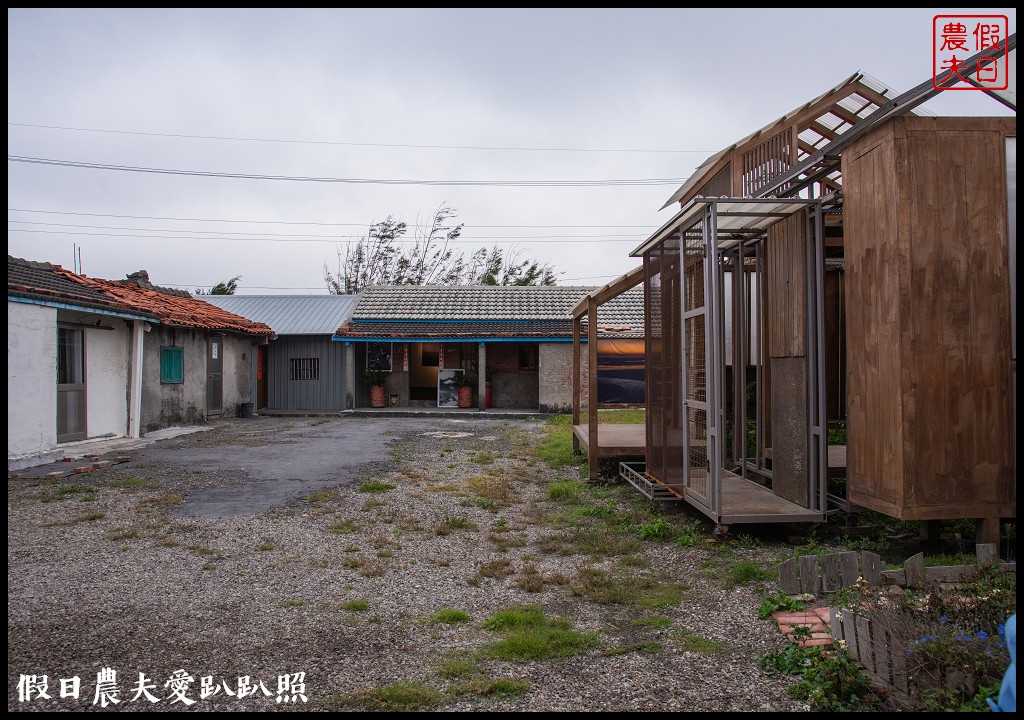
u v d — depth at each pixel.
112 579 4.95
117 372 12.38
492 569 5.19
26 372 9.55
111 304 11.24
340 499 7.75
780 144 7.26
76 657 3.64
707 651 3.65
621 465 8.74
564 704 3.11
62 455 10.16
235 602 4.50
